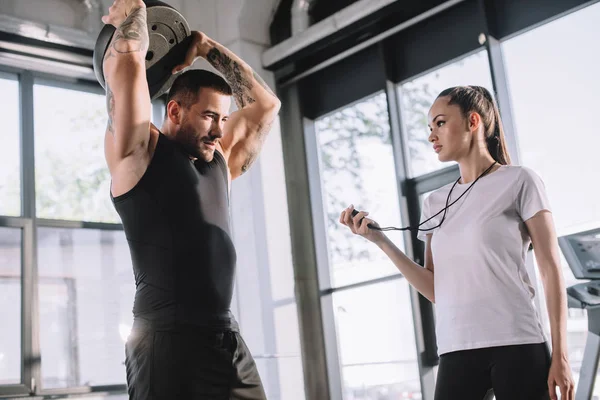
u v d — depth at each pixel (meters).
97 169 5.40
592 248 2.71
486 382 2.13
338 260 5.68
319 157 5.94
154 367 1.82
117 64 1.82
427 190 5.20
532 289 2.18
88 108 5.47
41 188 5.11
